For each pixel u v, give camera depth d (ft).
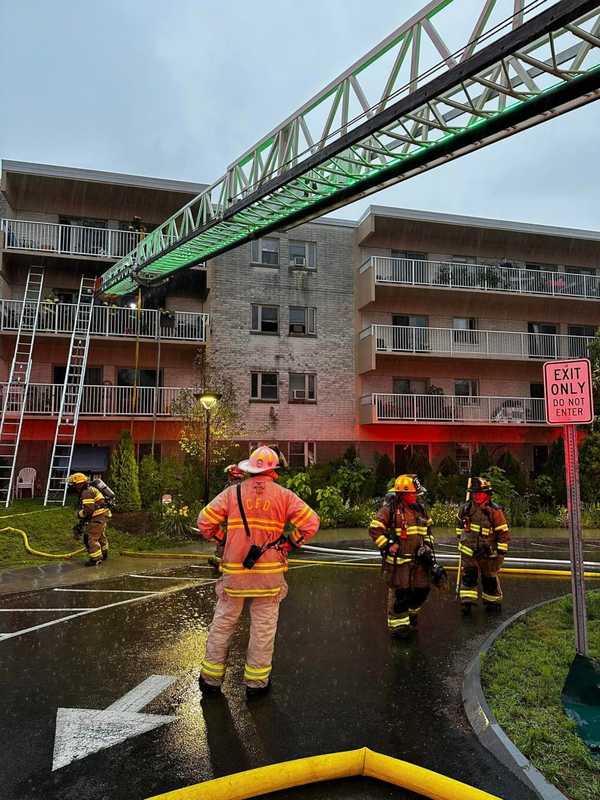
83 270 68.18
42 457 64.08
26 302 62.03
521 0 21.71
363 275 74.59
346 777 11.05
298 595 26.73
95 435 65.77
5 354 64.90
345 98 30.71
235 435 61.62
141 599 25.86
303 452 73.36
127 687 15.46
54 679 16.11
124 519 46.09
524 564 34.01
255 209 38.55
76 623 22.02
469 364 78.74
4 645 19.35
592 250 83.46
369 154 31.68
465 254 79.51
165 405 65.77
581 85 22.48
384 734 12.75
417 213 75.15
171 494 51.42
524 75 23.63
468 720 13.33
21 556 36.01
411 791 10.59
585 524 52.75
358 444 74.90
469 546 22.84
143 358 69.46
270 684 15.51
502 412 75.15
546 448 79.41
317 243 75.61
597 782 10.40
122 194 68.28
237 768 11.39
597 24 21.67
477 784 10.71
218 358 70.33
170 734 12.73
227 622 14.90
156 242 51.16
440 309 78.07
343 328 75.56
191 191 68.90
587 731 12.22
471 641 19.40
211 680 14.88
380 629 20.99
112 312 64.95
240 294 71.92
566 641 18.25
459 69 23.59
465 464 76.89
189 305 70.59
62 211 67.67
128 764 11.53
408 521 19.75
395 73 27.68
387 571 19.60
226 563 14.74
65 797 10.44
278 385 72.59
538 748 11.45
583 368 14.79
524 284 77.71
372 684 15.61
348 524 51.57
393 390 76.74
